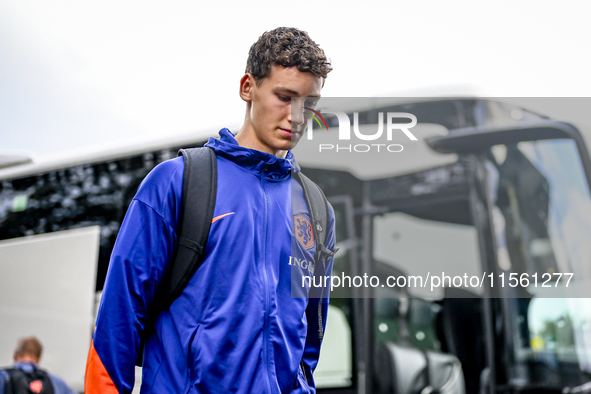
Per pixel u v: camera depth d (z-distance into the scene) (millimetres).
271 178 1443
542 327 3297
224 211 1335
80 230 5035
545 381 3203
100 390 1246
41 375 4699
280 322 1328
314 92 1408
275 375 1281
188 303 1300
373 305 3527
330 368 3527
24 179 5414
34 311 4934
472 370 3301
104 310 1277
